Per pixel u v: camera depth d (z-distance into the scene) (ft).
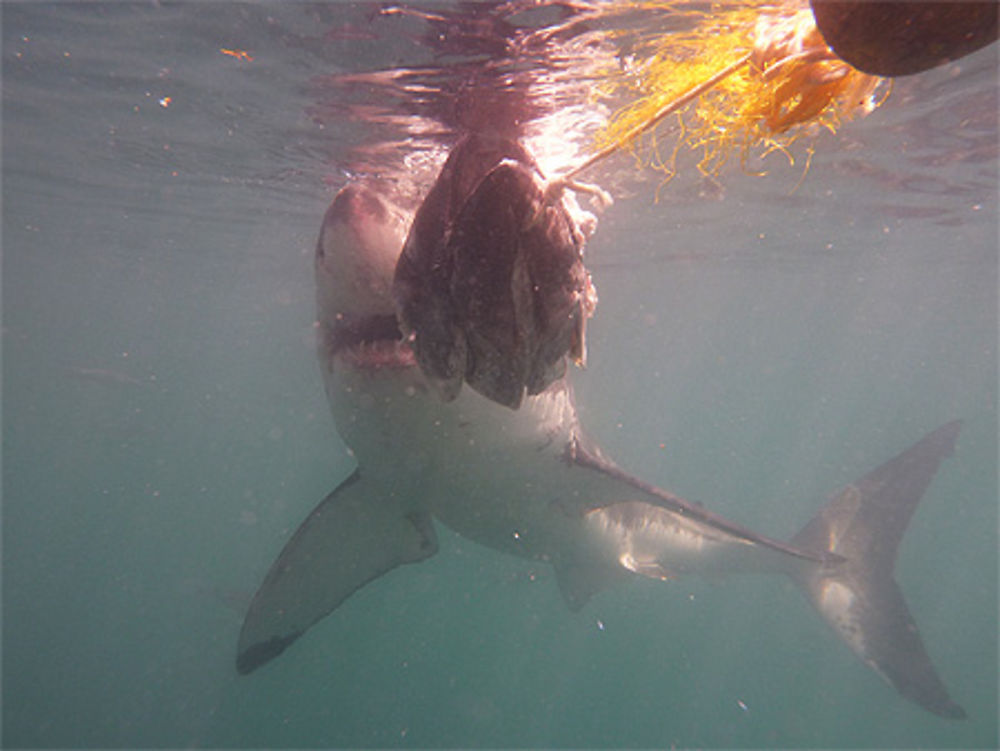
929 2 3.71
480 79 25.85
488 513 19.76
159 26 25.82
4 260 103.50
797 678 108.17
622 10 20.34
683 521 27.27
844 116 6.31
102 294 135.44
